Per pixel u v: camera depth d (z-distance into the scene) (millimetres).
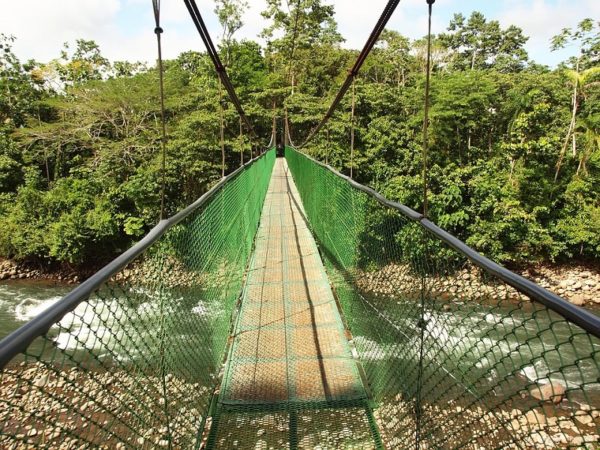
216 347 2367
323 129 17328
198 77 21891
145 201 15508
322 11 26938
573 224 13758
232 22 20219
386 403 1864
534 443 779
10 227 14867
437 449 1224
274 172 15148
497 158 15719
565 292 13000
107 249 15516
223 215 2775
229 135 17312
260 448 1879
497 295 1040
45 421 736
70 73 23609
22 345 643
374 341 2107
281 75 24422
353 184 2521
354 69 3141
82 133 18422
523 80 17703
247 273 4211
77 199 15594
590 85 15000
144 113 18344
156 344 1296
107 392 946
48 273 15102
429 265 1308
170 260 1510
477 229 13633
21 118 20828
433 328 1262
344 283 3088
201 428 1848
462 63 29516
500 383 876
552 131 15195
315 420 2029
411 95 18250
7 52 20938
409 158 16312
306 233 5969
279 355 2596
